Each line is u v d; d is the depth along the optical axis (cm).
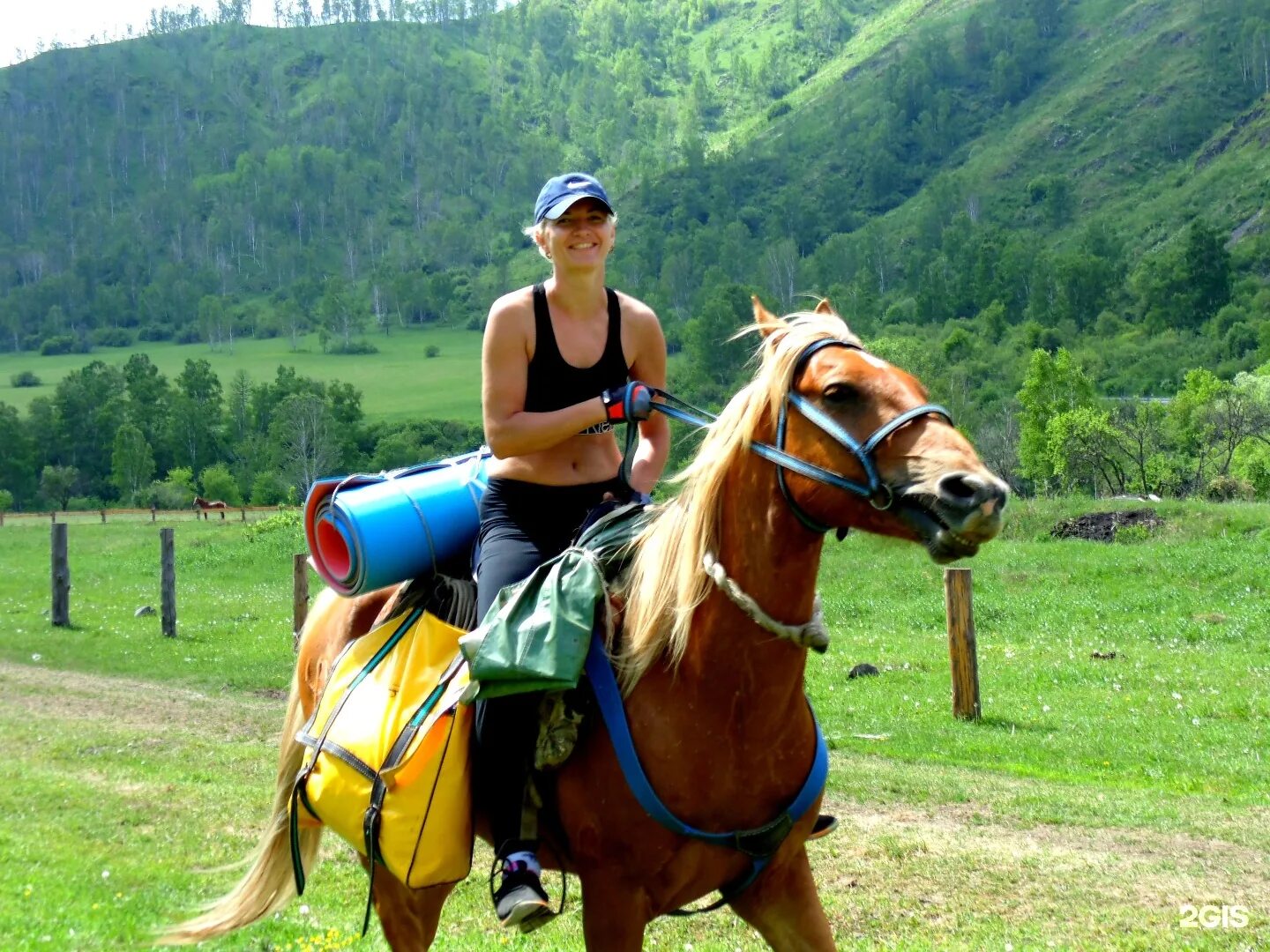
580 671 361
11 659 1633
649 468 418
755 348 385
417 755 387
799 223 19738
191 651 1697
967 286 13525
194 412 9819
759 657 349
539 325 393
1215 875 692
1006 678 1448
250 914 476
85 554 3284
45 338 18425
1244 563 2011
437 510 417
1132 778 977
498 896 370
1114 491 4203
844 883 684
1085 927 610
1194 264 11531
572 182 393
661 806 351
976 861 716
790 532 341
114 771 976
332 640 477
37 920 580
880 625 1923
